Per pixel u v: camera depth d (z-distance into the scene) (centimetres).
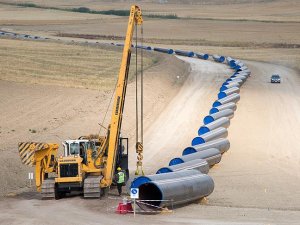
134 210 5256
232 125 10538
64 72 15900
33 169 7462
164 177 5703
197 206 5819
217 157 7838
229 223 4981
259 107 12175
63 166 5975
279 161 8275
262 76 17538
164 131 10044
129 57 6419
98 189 5934
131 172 7500
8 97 12044
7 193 6494
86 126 9812
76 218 5194
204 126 9256
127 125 10181
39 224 4991
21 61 17900
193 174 6072
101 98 12238
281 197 6406
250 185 6962
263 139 9588
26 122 9975
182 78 16200
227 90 13012
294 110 11956
